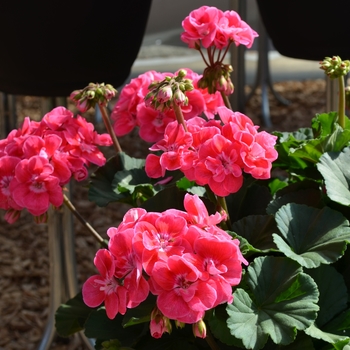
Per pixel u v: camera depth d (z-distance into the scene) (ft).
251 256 2.91
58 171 2.90
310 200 3.06
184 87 2.79
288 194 3.07
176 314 2.34
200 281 2.35
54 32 3.75
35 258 6.09
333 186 2.93
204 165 2.66
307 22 4.06
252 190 3.16
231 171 2.66
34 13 3.71
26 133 3.08
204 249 2.39
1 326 5.06
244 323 2.59
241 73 5.64
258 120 9.43
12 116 7.11
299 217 2.89
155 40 15.06
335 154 3.04
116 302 2.42
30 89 3.90
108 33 3.83
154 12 14.38
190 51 14.39
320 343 2.79
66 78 3.87
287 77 12.17
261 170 2.66
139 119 3.17
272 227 2.95
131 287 2.39
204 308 2.33
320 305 2.80
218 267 2.37
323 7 3.99
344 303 2.80
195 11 3.04
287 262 2.72
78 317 3.16
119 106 3.28
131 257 2.41
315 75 12.28
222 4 14.06
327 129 3.34
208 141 2.66
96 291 2.47
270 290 2.69
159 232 2.41
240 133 2.66
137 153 8.18
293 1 4.05
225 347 2.81
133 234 2.39
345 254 2.97
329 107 4.68
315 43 4.10
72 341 4.60
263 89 9.36
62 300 4.17
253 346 2.54
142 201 3.38
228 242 2.38
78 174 3.01
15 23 3.72
